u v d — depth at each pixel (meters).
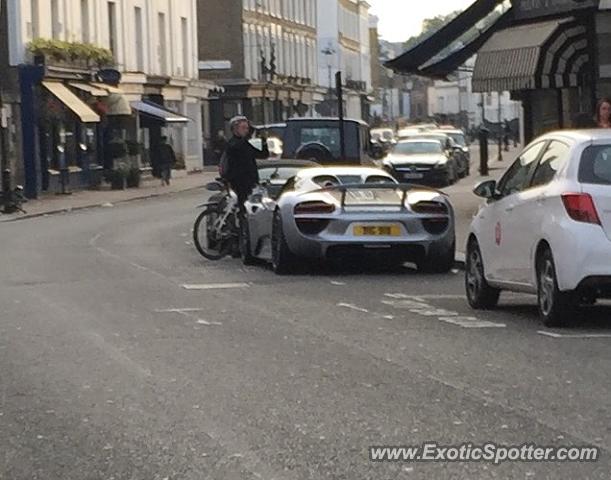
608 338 11.53
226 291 15.71
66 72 46.41
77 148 49.31
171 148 55.41
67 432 8.21
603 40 23.55
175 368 10.29
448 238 17.47
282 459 7.39
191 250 22.50
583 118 17.73
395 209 17.22
